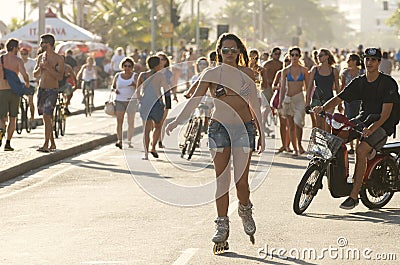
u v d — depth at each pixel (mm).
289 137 30594
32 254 14828
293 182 23453
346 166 18859
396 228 17078
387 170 19250
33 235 16422
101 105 55812
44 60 28688
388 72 32625
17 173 24781
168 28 89188
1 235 16438
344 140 18844
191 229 16969
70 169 26359
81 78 50531
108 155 30266
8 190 22188
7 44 29156
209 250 15109
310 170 18547
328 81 28609
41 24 49719
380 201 19531
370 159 19016
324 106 19031
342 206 18672
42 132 37219
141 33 127312
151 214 18625
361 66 29453
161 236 16297
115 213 18766
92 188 22453
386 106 18531
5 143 31891
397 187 19375
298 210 18500
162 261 14297
